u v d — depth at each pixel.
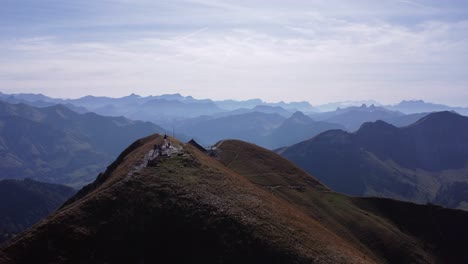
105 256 51.31
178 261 52.97
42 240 50.66
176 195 61.19
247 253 52.41
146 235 55.09
